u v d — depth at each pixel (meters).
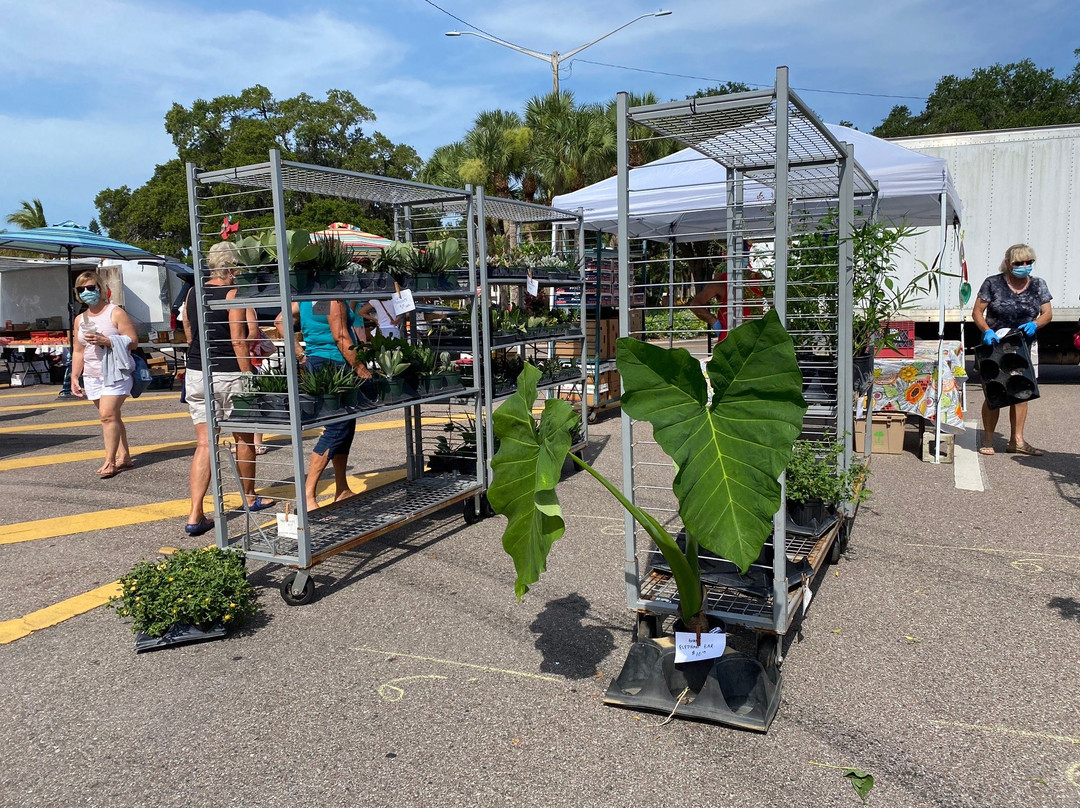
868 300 5.16
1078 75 53.19
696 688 2.99
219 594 3.69
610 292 10.14
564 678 3.28
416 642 3.65
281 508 5.78
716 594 3.46
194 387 5.19
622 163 3.18
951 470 6.75
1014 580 4.25
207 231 30.00
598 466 7.30
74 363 7.27
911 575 4.35
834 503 4.28
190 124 37.62
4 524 5.70
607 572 4.52
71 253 13.92
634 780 2.55
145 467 7.51
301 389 4.22
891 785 2.49
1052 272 11.60
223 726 2.96
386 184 4.87
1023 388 6.98
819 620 3.79
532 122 25.94
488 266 6.03
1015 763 2.60
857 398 6.69
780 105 2.86
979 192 11.80
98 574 4.64
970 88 54.41
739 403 2.54
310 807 2.46
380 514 4.95
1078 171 11.28
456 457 5.98
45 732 2.94
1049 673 3.21
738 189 4.90
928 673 3.24
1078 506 5.56
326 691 3.21
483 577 4.50
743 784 2.52
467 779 2.59
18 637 3.79
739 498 2.50
